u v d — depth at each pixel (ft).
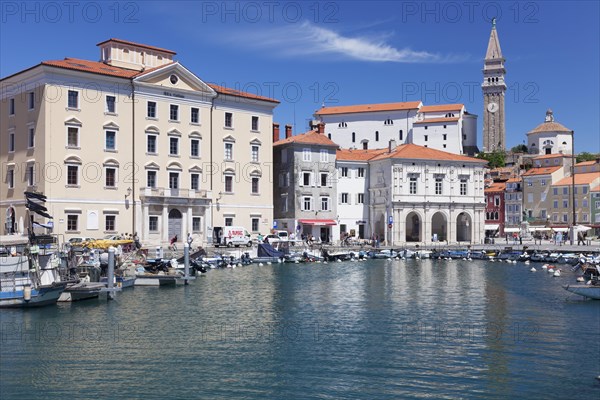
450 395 78.02
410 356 94.84
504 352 96.84
